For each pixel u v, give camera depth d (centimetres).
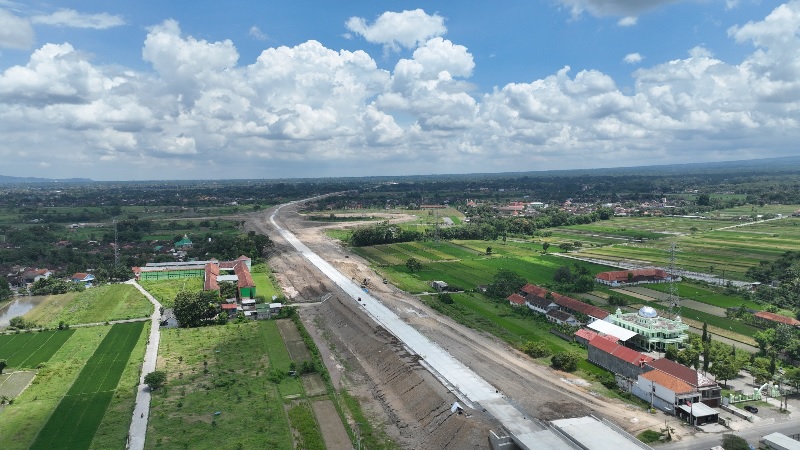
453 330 14825
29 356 13238
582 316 15400
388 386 11475
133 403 10544
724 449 8688
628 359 11638
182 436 9256
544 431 8819
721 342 13300
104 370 12250
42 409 10294
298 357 13125
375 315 16025
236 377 11794
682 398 10031
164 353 13338
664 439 9106
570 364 12088
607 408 10238
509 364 12369
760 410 10275
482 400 10131
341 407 10569
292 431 9519
